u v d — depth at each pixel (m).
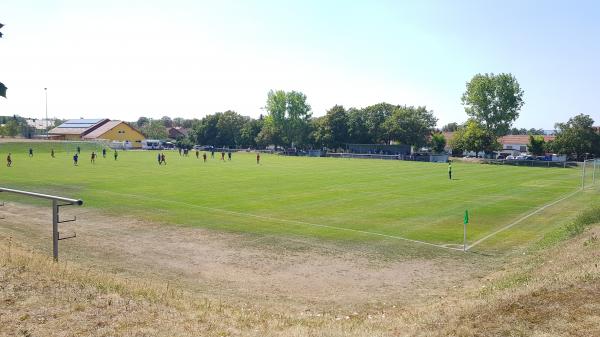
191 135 167.50
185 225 28.58
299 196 40.94
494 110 116.88
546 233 27.19
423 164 90.88
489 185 51.75
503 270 19.75
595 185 52.78
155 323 11.05
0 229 25.64
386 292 17.30
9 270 13.16
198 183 49.78
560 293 12.48
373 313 14.83
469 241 25.25
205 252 22.59
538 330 10.36
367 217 31.62
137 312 11.62
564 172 73.25
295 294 16.94
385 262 21.28
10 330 9.72
